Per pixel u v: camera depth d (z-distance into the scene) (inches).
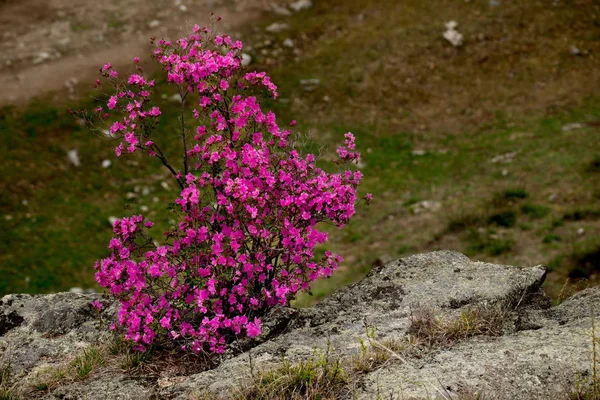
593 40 1440.7
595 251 781.9
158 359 243.3
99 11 1400.1
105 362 243.9
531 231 874.8
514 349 207.6
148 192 1030.4
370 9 1521.9
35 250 900.6
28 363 255.1
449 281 273.7
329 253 271.7
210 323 234.8
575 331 217.5
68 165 1061.8
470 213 938.7
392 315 252.8
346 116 1249.4
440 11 1503.4
